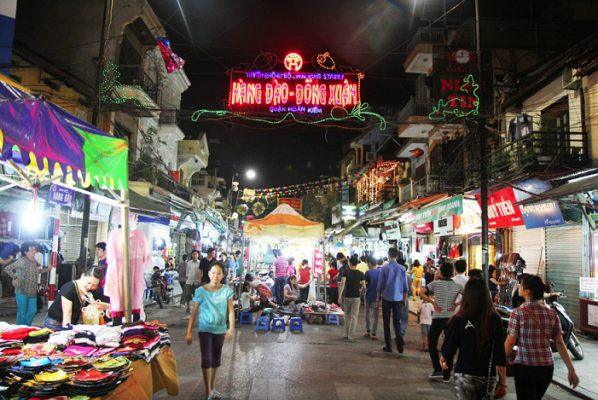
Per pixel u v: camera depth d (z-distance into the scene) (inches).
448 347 146.9
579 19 652.7
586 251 370.6
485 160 390.6
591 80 381.4
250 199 996.6
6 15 341.7
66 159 149.5
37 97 140.6
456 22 745.0
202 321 203.9
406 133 767.1
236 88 480.4
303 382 231.8
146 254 219.0
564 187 354.9
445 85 479.5
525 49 631.8
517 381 154.9
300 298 523.5
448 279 252.5
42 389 109.6
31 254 308.3
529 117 475.5
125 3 616.1
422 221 599.8
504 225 450.9
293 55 486.9
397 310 308.3
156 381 162.1
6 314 386.6
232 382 229.1
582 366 274.2
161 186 716.7
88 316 194.9
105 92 554.6
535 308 154.8
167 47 599.2
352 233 983.0
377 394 214.7
